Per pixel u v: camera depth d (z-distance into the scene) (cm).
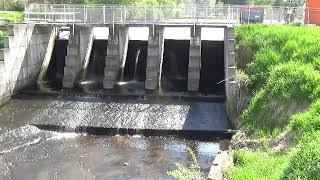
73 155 2022
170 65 3362
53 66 3422
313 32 2403
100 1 5172
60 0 5184
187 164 1912
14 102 2714
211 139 2259
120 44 3141
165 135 2302
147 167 1892
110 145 2166
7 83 2738
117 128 2327
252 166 1339
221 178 1340
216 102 2653
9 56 2762
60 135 2295
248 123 1983
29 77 3066
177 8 3075
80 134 2325
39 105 2642
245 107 2178
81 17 3141
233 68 2372
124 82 3234
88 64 3362
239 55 2531
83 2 5112
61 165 1903
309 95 1692
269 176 1199
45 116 2481
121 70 3222
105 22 3098
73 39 3091
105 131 2330
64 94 2847
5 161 1928
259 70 2228
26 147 2103
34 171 1836
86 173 1825
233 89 2323
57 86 3131
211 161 1942
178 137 2292
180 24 3008
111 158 1992
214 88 3053
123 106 2578
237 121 2191
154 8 3069
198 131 2288
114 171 1850
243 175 1247
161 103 2638
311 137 1230
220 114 2466
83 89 3019
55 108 2588
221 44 3347
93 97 2780
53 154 2030
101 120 2416
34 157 1988
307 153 1049
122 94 2822
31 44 3067
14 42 2827
